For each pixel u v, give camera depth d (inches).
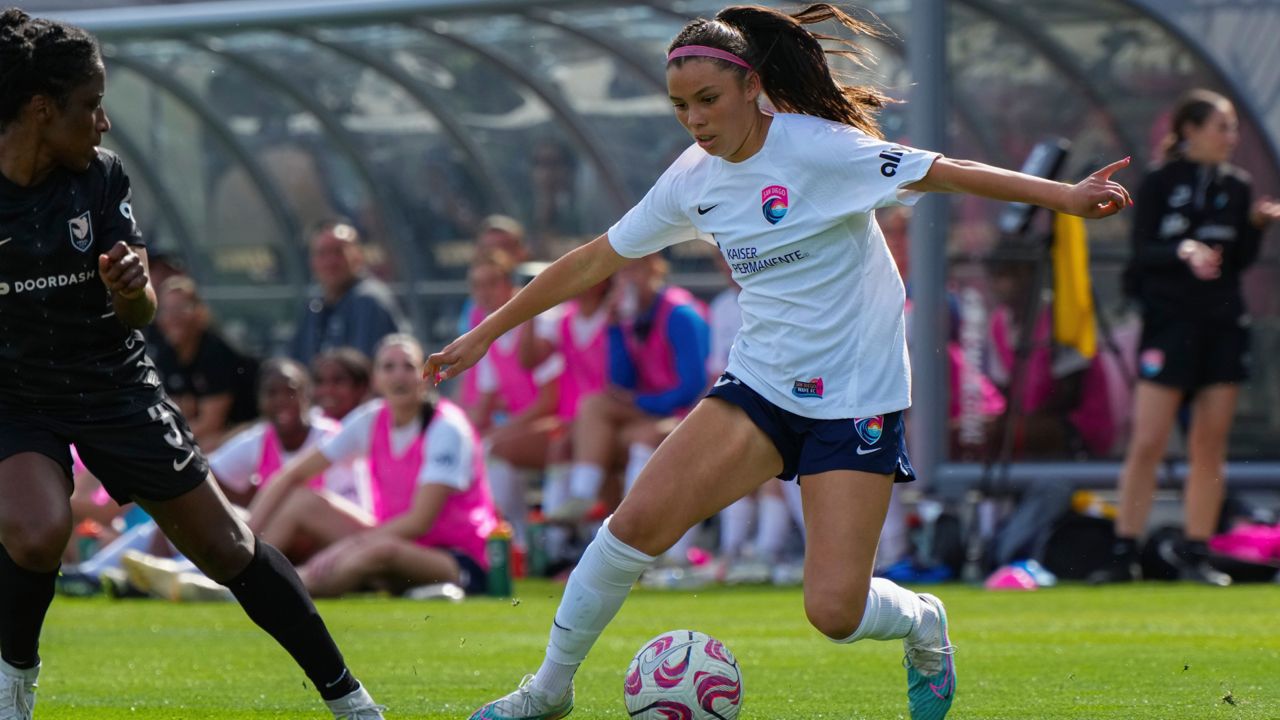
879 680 637.3
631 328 1258.0
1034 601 992.9
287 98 1686.8
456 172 1718.8
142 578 1069.8
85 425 442.9
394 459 1114.1
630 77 1601.9
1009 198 435.8
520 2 1405.0
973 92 1349.7
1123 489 1130.7
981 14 1330.0
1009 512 1266.0
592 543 462.3
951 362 1268.5
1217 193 1095.6
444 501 1095.6
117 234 450.0
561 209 1696.6
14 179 436.1
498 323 498.6
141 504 454.6
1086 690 595.8
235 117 1729.8
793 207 461.7
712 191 475.5
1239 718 520.4
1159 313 1103.0
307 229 1764.3
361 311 1370.6
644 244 494.3
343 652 757.3
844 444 457.7
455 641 805.2
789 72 476.1
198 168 1769.2
